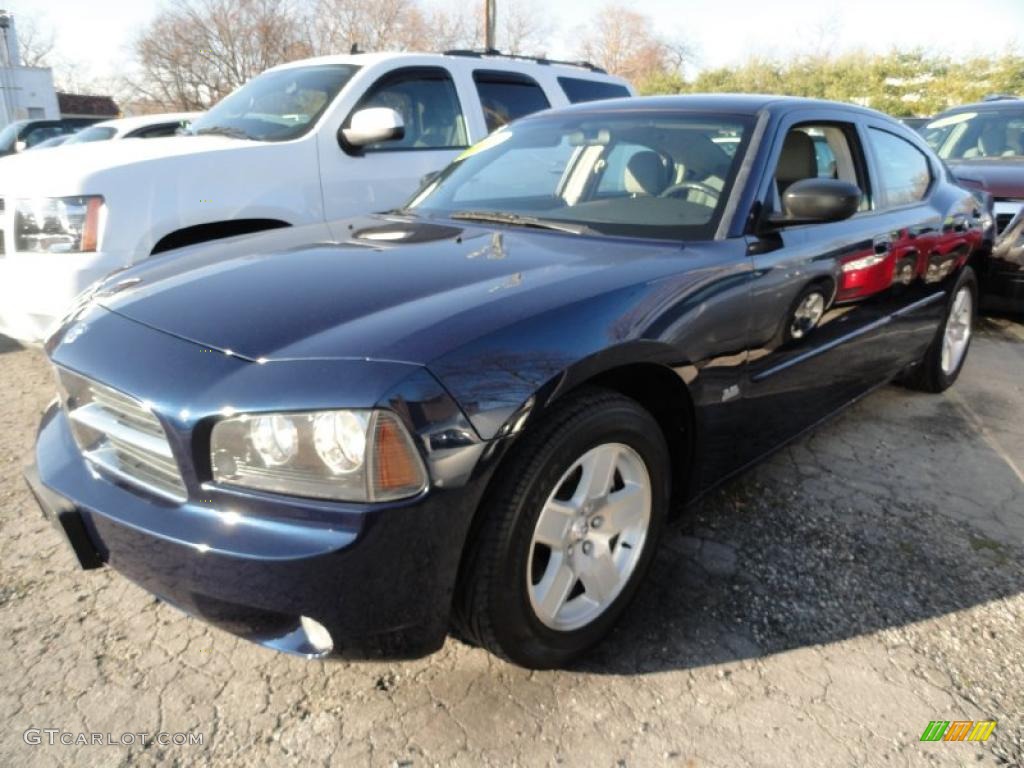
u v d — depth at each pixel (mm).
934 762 1863
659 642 2254
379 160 5051
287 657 2186
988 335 5746
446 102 5527
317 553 1585
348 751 1869
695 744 1899
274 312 1897
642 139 2961
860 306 3143
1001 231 5910
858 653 2229
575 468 2014
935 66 26250
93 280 3680
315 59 5602
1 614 2336
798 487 3197
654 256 2338
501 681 2096
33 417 3789
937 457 3527
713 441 2457
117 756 1846
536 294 1981
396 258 2303
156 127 9062
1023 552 2771
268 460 1628
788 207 2572
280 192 4523
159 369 1762
